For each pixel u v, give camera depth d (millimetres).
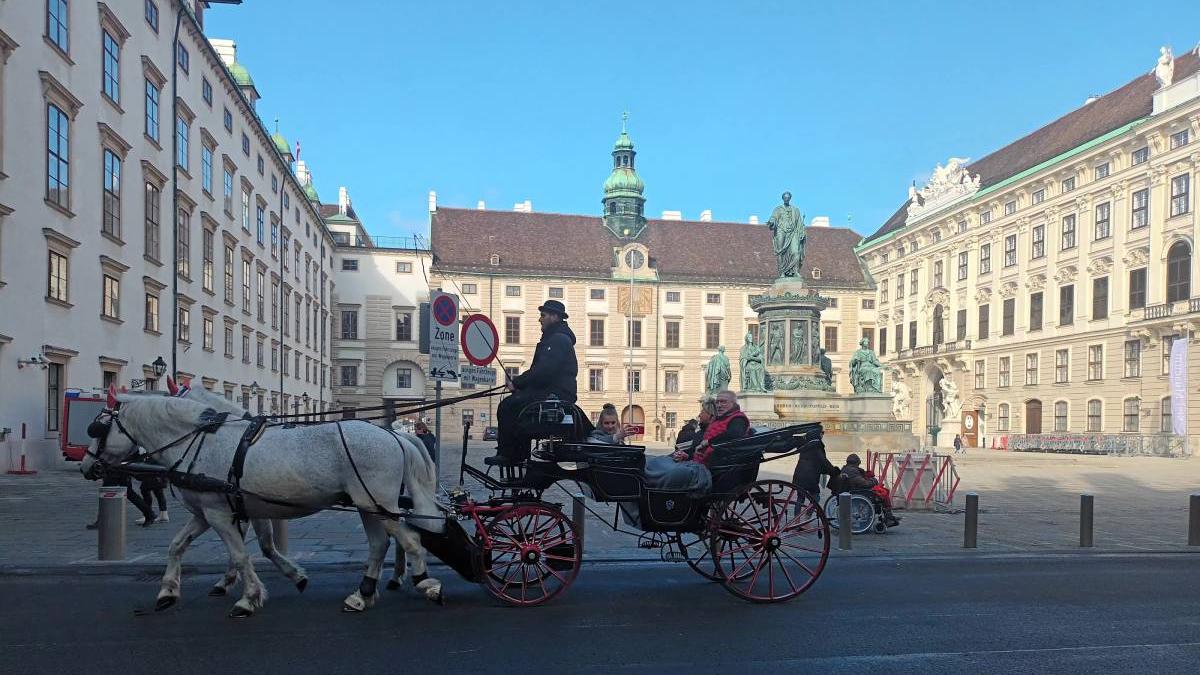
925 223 77062
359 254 76562
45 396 26141
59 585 10062
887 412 36531
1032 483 27000
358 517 16312
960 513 18375
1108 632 8227
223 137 44125
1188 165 50906
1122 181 56062
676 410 81688
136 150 32469
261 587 8734
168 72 35969
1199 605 9430
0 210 23500
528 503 8938
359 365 76062
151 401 8797
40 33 25562
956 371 72938
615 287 81000
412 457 8750
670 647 7531
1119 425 55625
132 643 7492
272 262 54750
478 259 79750
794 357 36750
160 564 11047
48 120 26094
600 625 8289
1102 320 57594
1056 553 13180
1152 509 19750
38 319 25625
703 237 87438
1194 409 49281
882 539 14586
